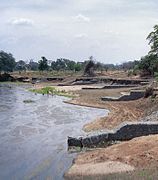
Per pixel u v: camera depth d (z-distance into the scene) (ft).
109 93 308.40
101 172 92.94
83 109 229.45
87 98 282.97
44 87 399.44
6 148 127.13
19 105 250.37
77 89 363.56
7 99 291.79
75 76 522.47
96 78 456.04
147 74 420.36
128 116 186.80
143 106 213.66
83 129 159.74
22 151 122.52
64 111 220.23
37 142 135.85
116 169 93.04
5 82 526.98
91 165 98.78
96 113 211.20
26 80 534.78
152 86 243.40
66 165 104.73
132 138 122.11
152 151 99.19
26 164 107.24
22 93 351.05
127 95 255.91
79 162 104.27
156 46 263.70
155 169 88.22
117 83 408.26
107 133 123.54
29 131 157.17
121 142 119.75
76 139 125.39
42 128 163.94
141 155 97.91
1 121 182.91
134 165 93.91
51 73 599.57
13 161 110.63
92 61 548.31
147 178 81.92
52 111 220.23
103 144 122.21
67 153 118.21
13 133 152.97
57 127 166.20
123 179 83.97
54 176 95.30
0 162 109.81
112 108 227.40
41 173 98.27
